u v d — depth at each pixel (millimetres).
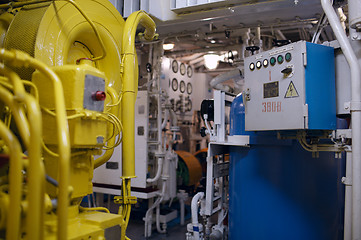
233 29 4242
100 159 2471
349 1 2104
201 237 3078
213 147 3250
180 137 8055
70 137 1638
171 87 7797
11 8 2244
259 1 3264
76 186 1772
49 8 2070
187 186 6523
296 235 2650
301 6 3322
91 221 1804
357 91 2047
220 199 3781
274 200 2730
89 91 1738
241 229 2916
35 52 1947
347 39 2115
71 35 2227
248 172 2895
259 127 2422
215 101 3318
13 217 1213
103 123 1838
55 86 1379
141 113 4641
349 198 2102
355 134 2039
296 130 2369
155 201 4719
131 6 3770
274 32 5168
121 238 1948
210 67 5812
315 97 2156
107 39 2600
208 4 3402
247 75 2555
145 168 4551
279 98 2260
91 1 2496
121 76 2588
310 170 2658
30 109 1232
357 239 2012
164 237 4480
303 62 2125
